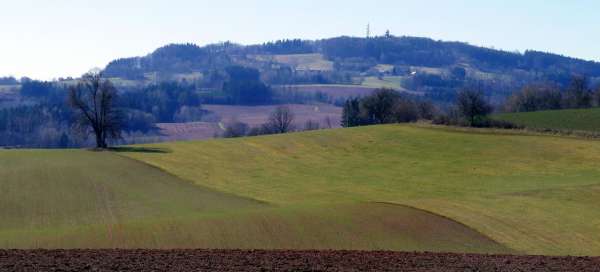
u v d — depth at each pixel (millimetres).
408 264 33500
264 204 71250
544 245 47844
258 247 45219
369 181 88375
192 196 75688
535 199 63125
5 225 60531
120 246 45031
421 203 60719
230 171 95188
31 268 30875
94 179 82125
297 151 113250
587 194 65250
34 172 84125
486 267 32844
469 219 54469
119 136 122125
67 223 61156
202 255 35562
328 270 31531
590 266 33469
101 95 119250
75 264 32062
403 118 191750
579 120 126125
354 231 49719
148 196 74562
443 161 100875
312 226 50625
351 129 135125
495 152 103938
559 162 95375
